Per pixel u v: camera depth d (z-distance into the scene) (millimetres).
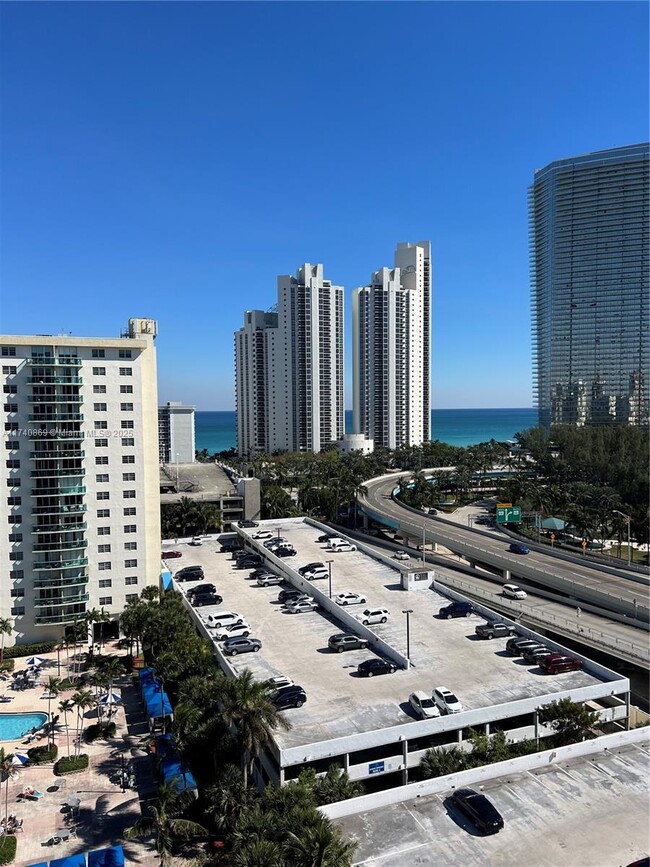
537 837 40375
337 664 65562
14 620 86062
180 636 69875
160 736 60344
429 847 39531
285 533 127750
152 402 95188
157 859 45250
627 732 52219
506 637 72438
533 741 53781
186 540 127375
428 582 90750
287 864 33562
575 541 142500
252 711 45562
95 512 90438
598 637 73938
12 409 85562
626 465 177000
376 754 52781
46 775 56969
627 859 38250
